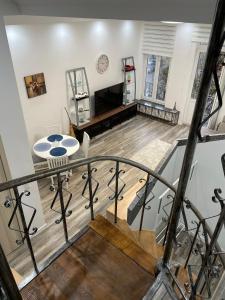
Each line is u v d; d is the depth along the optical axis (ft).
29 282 6.25
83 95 22.09
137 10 6.42
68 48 19.92
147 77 28.22
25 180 5.16
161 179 7.89
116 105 26.12
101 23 21.49
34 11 8.83
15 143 10.60
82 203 16.39
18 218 11.80
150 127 26.32
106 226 7.70
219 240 14.20
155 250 8.54
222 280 5.07
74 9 7.66
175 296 5.48
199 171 13.29
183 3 5.58
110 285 6.24
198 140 3.79
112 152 22.07
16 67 17.21
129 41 25.02
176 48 24.07
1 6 8.61
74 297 5.99
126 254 6.95
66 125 22.33
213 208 13.85
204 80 3.23
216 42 2.95
